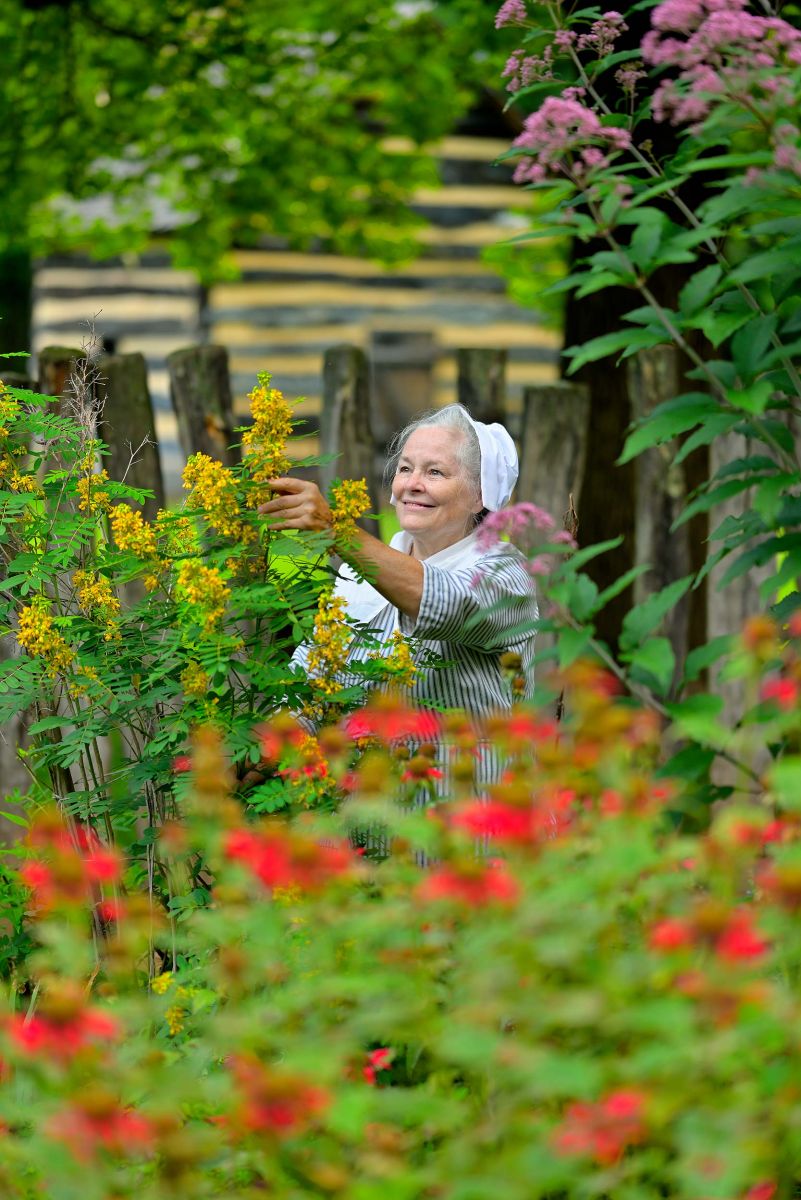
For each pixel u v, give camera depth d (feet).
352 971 12.21
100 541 19.33
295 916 12.55
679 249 14.21
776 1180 11.12
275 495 18.20
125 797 18.88
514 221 75.82
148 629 18.47
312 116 48.62
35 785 20.93
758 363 14.55
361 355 27.53
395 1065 13.60
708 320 14.06
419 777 14.28
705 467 28.71
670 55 14.03
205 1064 12.55
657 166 17.54
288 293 75.92
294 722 16.35
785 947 11.12
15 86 44.34
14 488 19.25
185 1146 10.30
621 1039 11.42
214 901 15.75
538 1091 10.22
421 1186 10.23
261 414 18.10
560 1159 10.00
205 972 12.89
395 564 18.35
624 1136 10.01
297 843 12.16
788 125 13.96
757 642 12.79
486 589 18.85
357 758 17.22
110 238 58.49
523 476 27.81
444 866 12.12
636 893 12.45
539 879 11.71
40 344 76.33
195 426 26.76
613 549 30.04
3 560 20.71
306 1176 10.74
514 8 17.40
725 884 11.94
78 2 42.70
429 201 75.31
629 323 31.04
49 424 19.57
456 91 48.98
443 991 11.73
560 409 27.68
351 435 27.61
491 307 76.84
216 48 44.21
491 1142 10.97
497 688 19.69
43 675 18.69
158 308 75.82
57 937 12.13
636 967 11.02
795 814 12.46
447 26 43.57
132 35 43.57
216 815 13.70
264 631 18.12
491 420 27.63
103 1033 10.59
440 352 76.74
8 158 46.37
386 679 18.07
